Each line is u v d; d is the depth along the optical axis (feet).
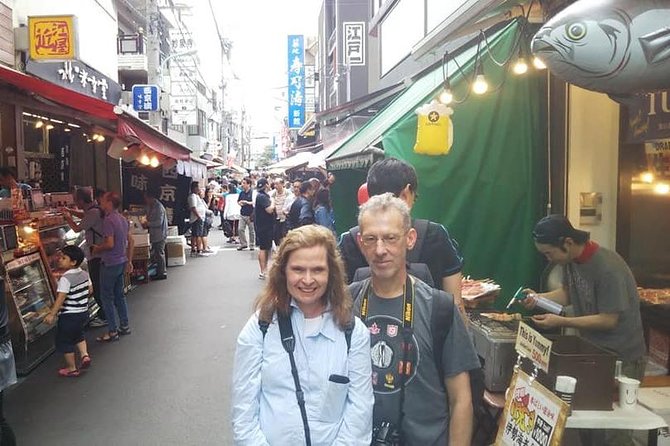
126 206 45.62
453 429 7.29
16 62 30.04
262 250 37.50
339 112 42.09
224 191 87.25
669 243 14.11
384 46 40.11
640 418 9.30
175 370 19.65
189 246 59.11
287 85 119.44
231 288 34.81
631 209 14.98
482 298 13.73
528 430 8.77
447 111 14.28
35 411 16.17
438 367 7.44
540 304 11.76
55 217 26.55
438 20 23.76
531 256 15.34
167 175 47.16
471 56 15.65
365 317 7.61
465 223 15.23
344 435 6.72
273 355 6.87
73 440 14.34
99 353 21.65
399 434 7.33
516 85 15.12
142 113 68.39
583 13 6.91
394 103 23.67
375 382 7.39
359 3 75.72
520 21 14.51
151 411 16.14
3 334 12.18
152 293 33.37
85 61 42.16
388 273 7.30
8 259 19.84
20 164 30.14
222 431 14.84
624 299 10.88
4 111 29.40
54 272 24.29
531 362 9.95
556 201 15.34
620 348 11.10
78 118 24.70
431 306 7.43
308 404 6.73
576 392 9.47
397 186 9.55
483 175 15.17
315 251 6.86
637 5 6.71
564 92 15.07
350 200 25.27
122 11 68.69
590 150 15.16
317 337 6.94
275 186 43.19
